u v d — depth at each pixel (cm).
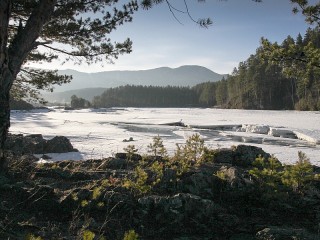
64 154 1814
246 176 545
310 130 3547
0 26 507
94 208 430
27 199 434
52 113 9056
